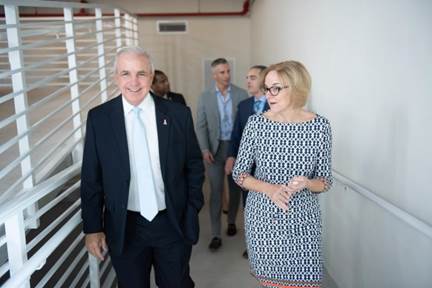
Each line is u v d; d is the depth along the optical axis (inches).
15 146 88.0
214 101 125.2
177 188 68.9
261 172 65.8
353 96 82.5
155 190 67.4
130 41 161.5
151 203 67.0
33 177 62.6
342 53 87.8
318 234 65.9
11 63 59.8
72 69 81.5
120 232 66.5
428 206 57.0
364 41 76.5
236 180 68.4
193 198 72.9
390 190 68.2
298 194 63.7
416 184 59.9
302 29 119.9
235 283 106.7
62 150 81.0
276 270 65.2
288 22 138.3
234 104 126.3
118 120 64.9
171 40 242.5
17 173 73.6
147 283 75.9
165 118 66.4
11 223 51.5
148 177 66.2
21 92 58.5
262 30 195.8
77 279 79.0
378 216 74.0
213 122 125.1
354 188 80.0
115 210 66.2
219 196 127.0
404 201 63.7
